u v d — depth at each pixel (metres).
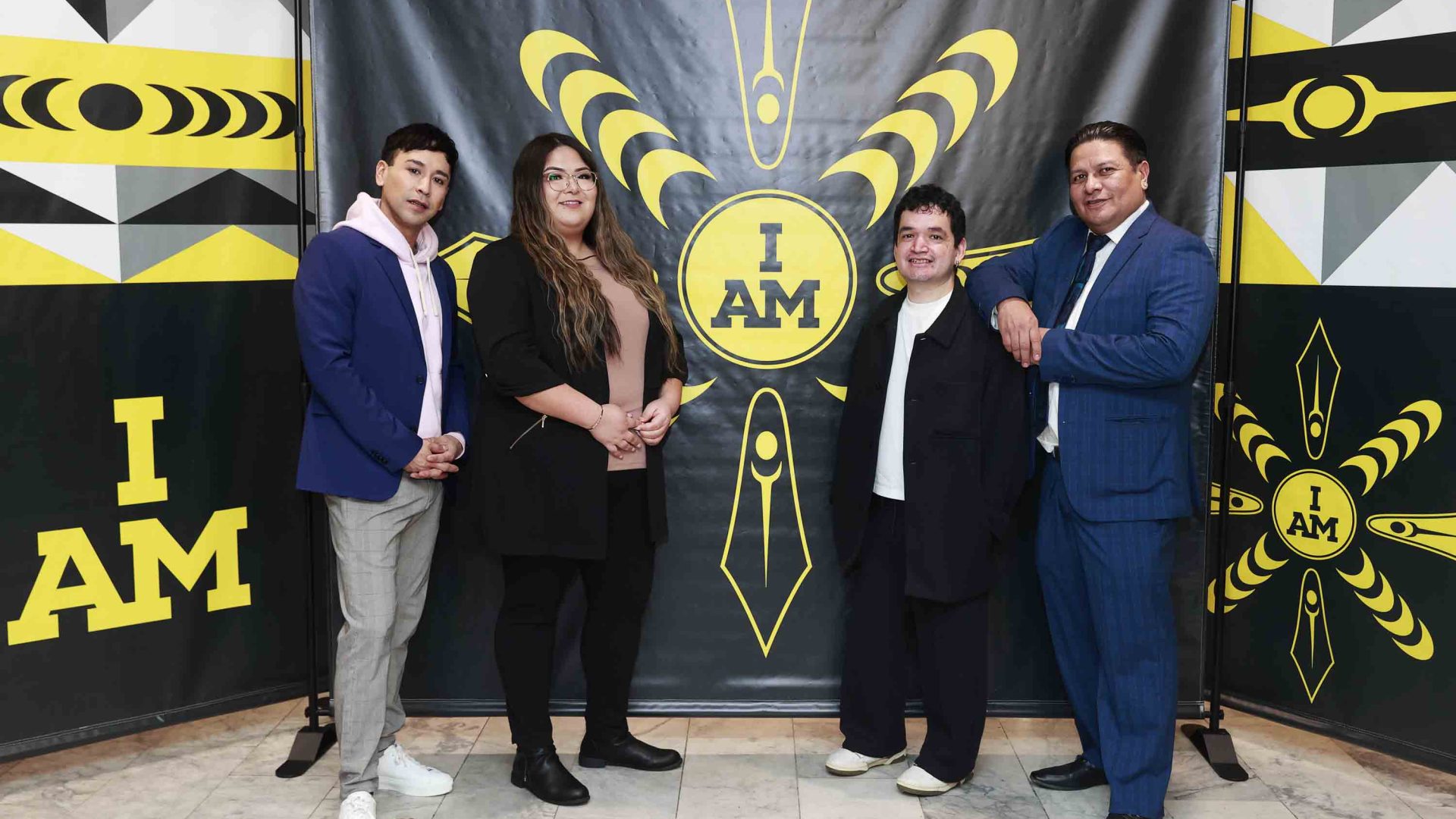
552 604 2.36
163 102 2.42
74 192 2.33
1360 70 2.41
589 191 2.29
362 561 2.22
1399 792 2.42
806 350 2.66
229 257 2.53
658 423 2.33
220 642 2.58
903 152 2.61
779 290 2.65
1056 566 2.37
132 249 2.41
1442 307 2.30
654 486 2.39
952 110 2.60
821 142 2.61
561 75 2.58
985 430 2.35
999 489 2.34
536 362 2.18
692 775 2.50
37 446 2.32
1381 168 2.38
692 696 2.73
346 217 2.56
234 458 2.57
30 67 2.27
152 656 2.49
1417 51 2.32
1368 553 2.45
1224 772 2.49
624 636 2.45
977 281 2.37
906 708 2.72
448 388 2.43
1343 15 2.43
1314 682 2.56
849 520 2.46
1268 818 2.29
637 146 2.61
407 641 2.45
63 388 2.34
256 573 2.62
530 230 2.26
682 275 2.64
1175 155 2.58
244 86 2.53
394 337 2.21
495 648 2.37
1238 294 2.61
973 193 2.62
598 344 2.27
